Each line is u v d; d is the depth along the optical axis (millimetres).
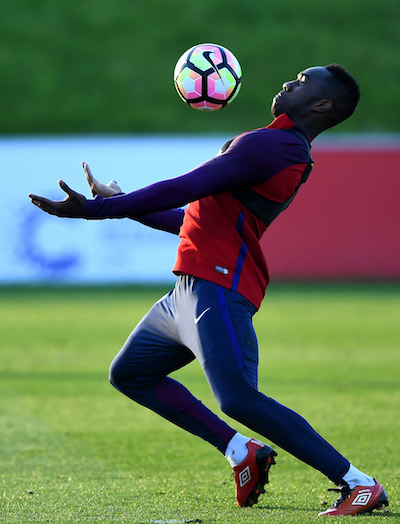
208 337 16156
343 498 16469
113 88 117562
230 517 16203
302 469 22562
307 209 88375
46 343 48594
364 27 131250
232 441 17359
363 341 49781
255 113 113688
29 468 22203
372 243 88812
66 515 16547
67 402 32875
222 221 16562
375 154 88188
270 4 133750
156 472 21828
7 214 82250
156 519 16094
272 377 38281
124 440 26250
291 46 125125
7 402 32750
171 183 15750
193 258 16641
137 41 126125
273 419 16016
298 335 52156
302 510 17125
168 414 17750
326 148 88188
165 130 110000
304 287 82000
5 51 122688
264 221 16875
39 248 82562
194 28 128375
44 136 108375
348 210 88562
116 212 15703
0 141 82062
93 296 73188
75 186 82750
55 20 129500
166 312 17188
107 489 19609
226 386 16000
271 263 88500
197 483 20422
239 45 125000
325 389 35312
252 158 16172
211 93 18469
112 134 109375
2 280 82375
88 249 82688
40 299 71438
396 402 32531
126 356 17625
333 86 16984
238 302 16453
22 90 116062
